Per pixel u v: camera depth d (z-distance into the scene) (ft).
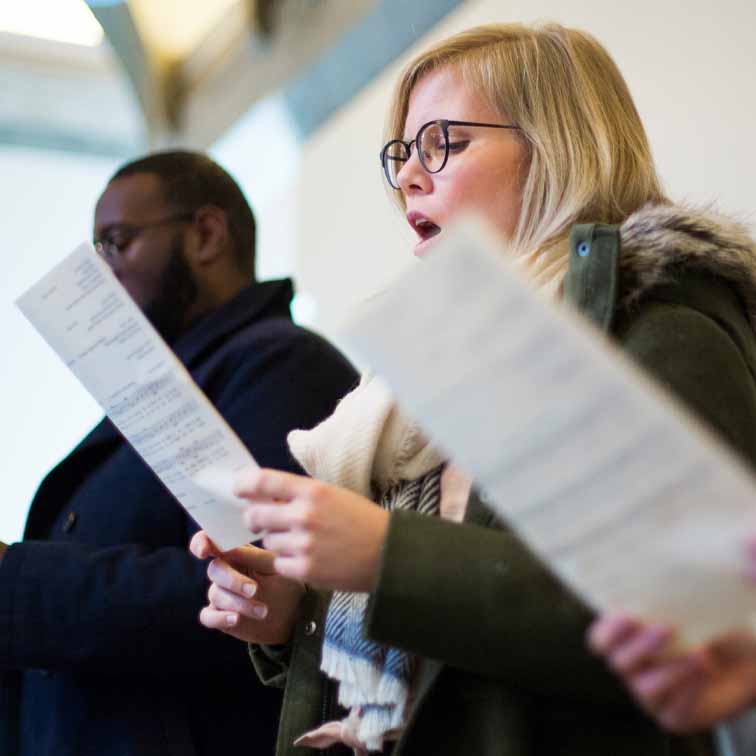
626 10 17.61
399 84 8.79
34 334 31.40
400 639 5.61
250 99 31.22
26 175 33.04
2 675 10.81
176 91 35.24
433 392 4.45
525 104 7.96
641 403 4.09
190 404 6.82
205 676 9.64
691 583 4.18
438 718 6.16
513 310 4.25
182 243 12.14
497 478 4.42
